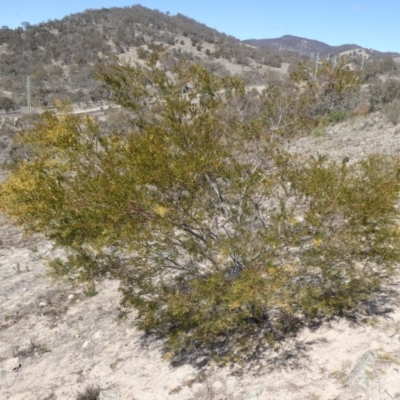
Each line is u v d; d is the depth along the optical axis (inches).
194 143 161.2
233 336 195.9
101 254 179.5
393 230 169.5
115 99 183.8
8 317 283.9
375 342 167.9
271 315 201.6
